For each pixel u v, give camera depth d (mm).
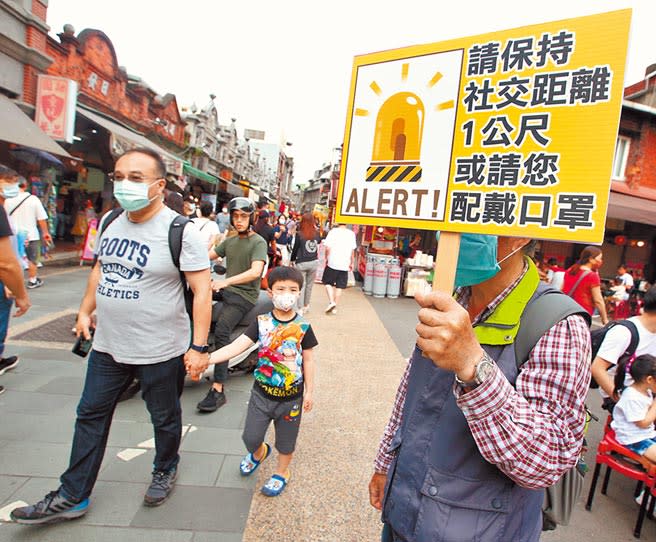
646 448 2664
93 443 2209
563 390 960
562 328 1003
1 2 8047
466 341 861
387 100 1229
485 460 1036
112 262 2180
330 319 7527
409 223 1181
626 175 12398
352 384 4484
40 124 9086
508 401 887
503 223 1038
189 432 3229
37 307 6152
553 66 988
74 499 2182
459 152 1105
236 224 3816
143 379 2266
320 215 20938
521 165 1022
